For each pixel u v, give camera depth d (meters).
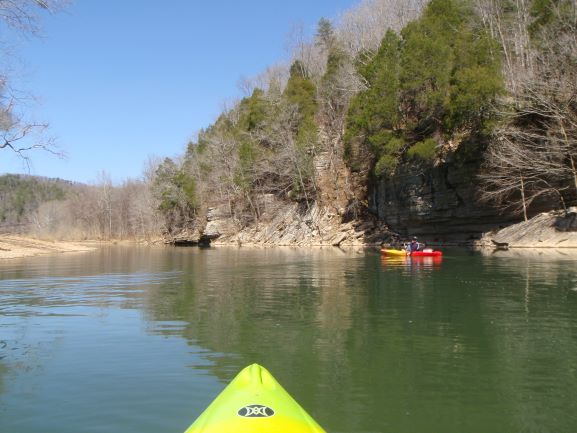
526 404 5.37
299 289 14.11
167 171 83.56
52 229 100.75
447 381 6.11
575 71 28.47
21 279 18.06
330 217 49.34
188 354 7.36
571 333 8.29
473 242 35.03
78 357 7.27
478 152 33.53
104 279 17.97
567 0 31.75
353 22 61.78
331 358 7.11
